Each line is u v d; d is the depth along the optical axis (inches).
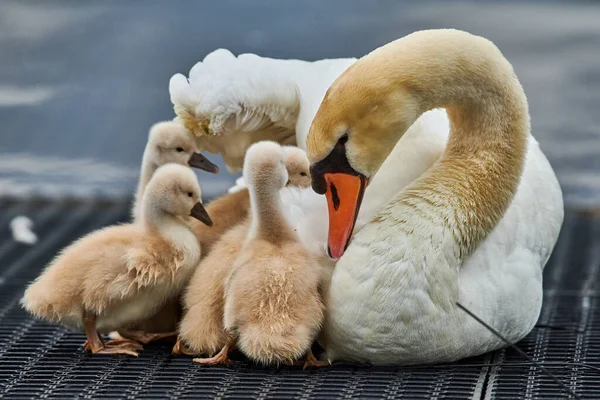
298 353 409.1
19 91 964.6
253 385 413.7
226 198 478.9
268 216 421.1
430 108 419.8
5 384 425.1
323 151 408.8
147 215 441.4
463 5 1155.9
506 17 1117.1
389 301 403.5
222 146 507.8
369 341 409.1
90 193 762.2
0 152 844.6
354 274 405.4
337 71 487.2
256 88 476.4
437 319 408.8
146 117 911.0
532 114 905.5
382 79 408.2
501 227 430.6
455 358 422.9
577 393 409.7
